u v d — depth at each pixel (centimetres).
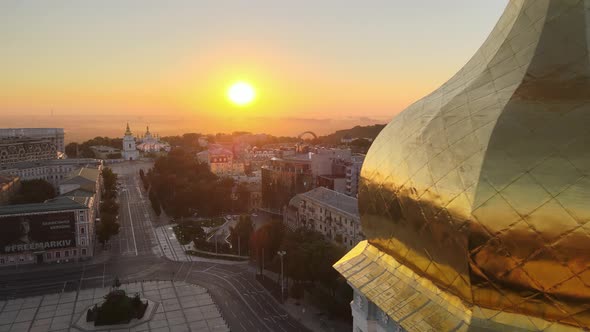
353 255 3694
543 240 1989
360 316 3678
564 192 1972
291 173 19888
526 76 2475
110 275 12950
